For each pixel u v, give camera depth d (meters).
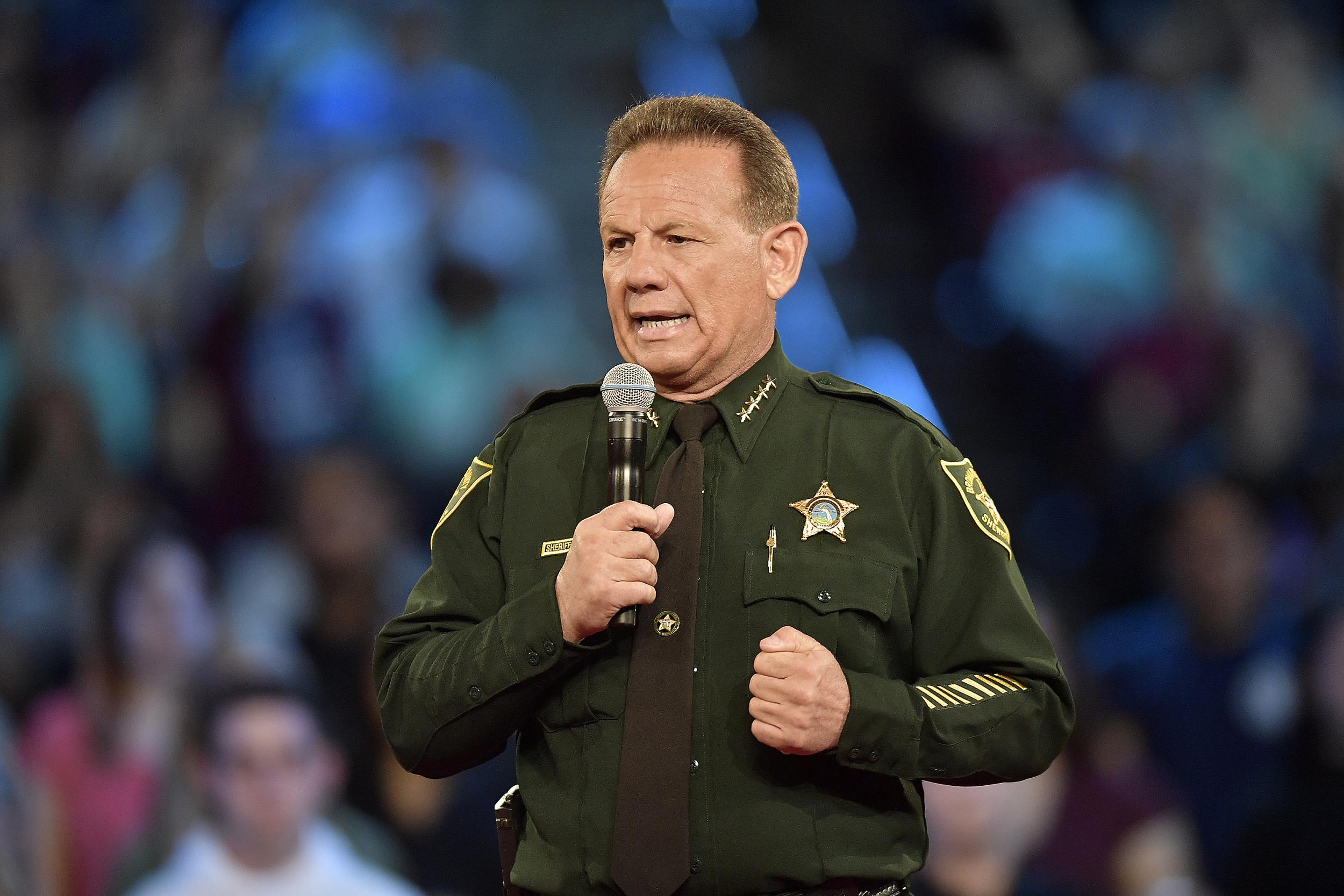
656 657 6.75
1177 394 26.14
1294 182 28.67
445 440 24.53
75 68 28.50
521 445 7.49
